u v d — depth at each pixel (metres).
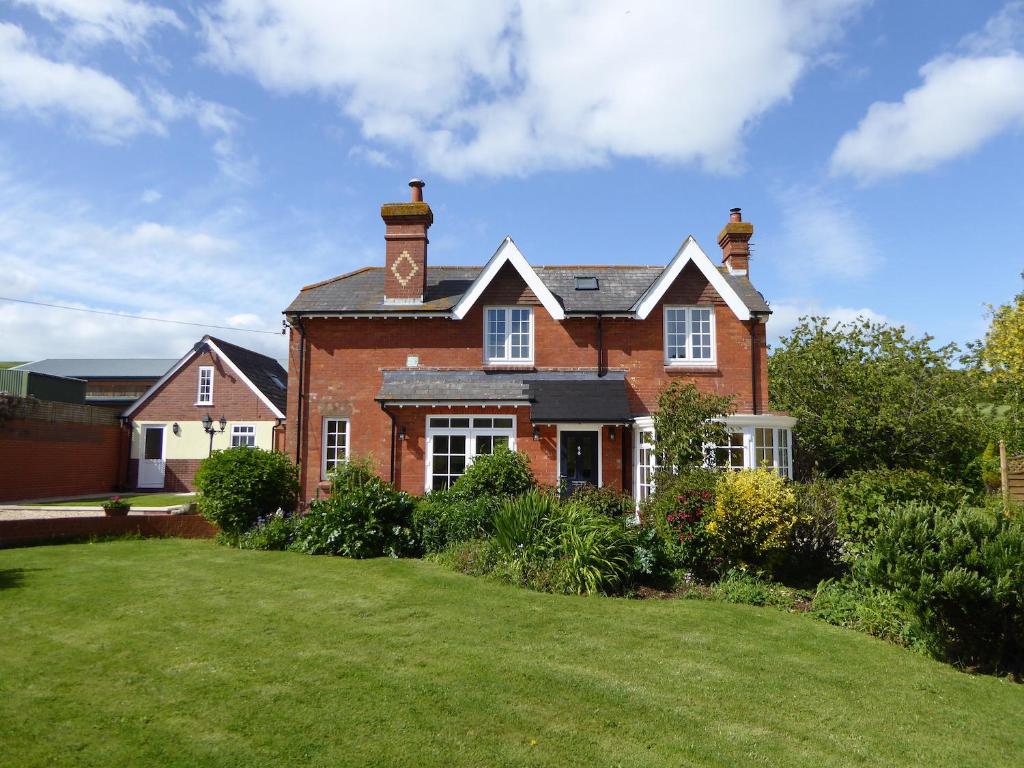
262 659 7.18
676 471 14.29
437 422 18.25
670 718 6.16
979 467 23.69
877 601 9.37
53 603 9.30
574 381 18.45
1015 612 7.90
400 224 19.70
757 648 8.28
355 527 13.68
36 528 14.73
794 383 24.75
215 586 10.48
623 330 19.06
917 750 5.82
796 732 6.03
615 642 8.23
